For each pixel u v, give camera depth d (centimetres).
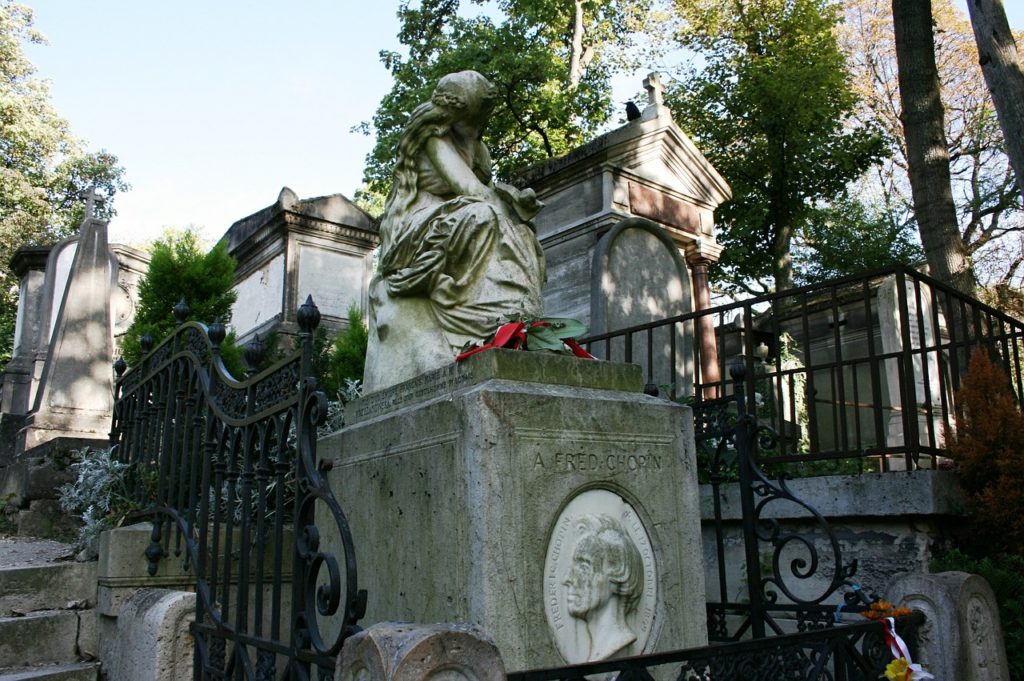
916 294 496
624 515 297
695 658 233
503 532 261
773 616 493
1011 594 411
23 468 583
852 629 289
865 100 2259
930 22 918
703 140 1975
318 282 1099
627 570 285
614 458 297
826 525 380
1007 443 450
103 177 2583
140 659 338
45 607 395
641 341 949
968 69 2183
